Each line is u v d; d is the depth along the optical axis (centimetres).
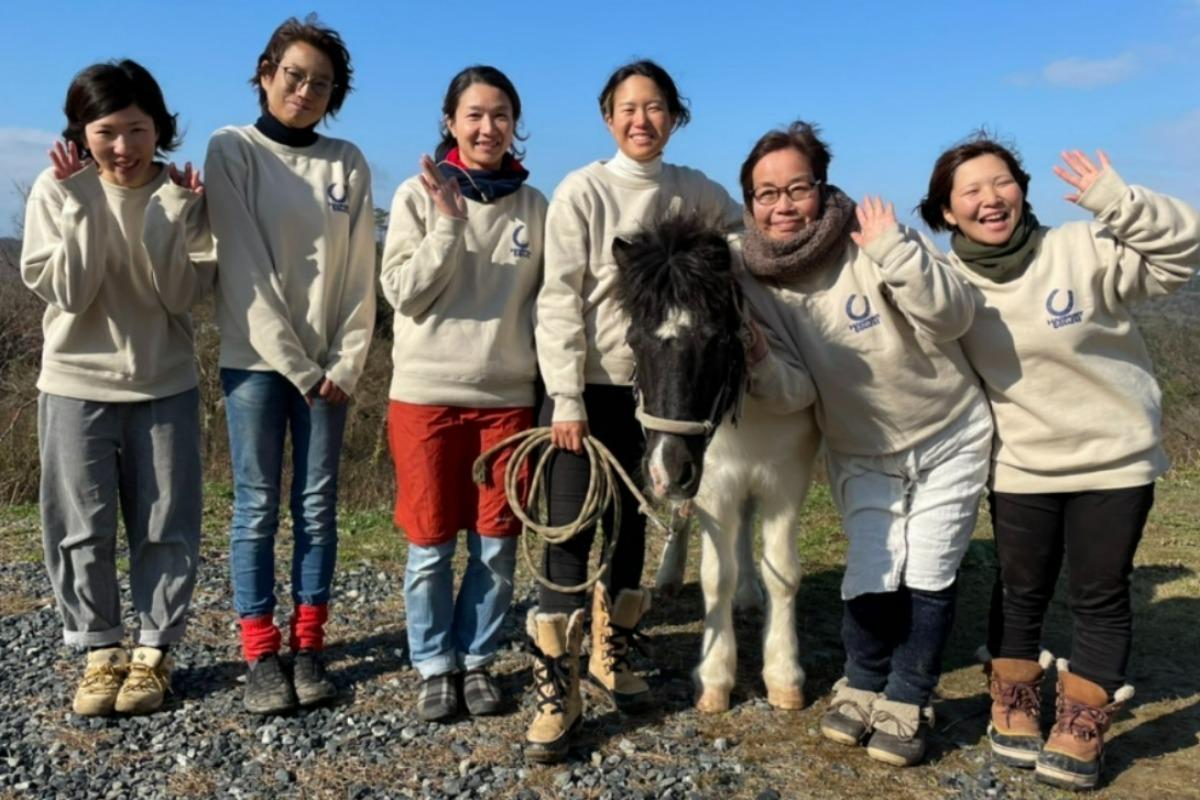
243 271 329
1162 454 307
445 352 329
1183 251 278
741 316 304
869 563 321
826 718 334
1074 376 299
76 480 341
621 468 314
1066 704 309
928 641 319
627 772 313
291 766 317
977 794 303
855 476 331
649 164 340
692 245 297
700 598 491
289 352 329
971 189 299
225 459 1027
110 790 301
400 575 535
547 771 313
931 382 315
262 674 353
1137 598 483
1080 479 299
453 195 316
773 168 315
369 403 1197
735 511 344
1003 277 304
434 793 300
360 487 953
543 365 322
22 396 1134
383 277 332
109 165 324
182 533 358
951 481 318
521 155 350
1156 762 323
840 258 325
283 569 543
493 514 343
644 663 406
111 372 339
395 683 382
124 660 362
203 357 1121
